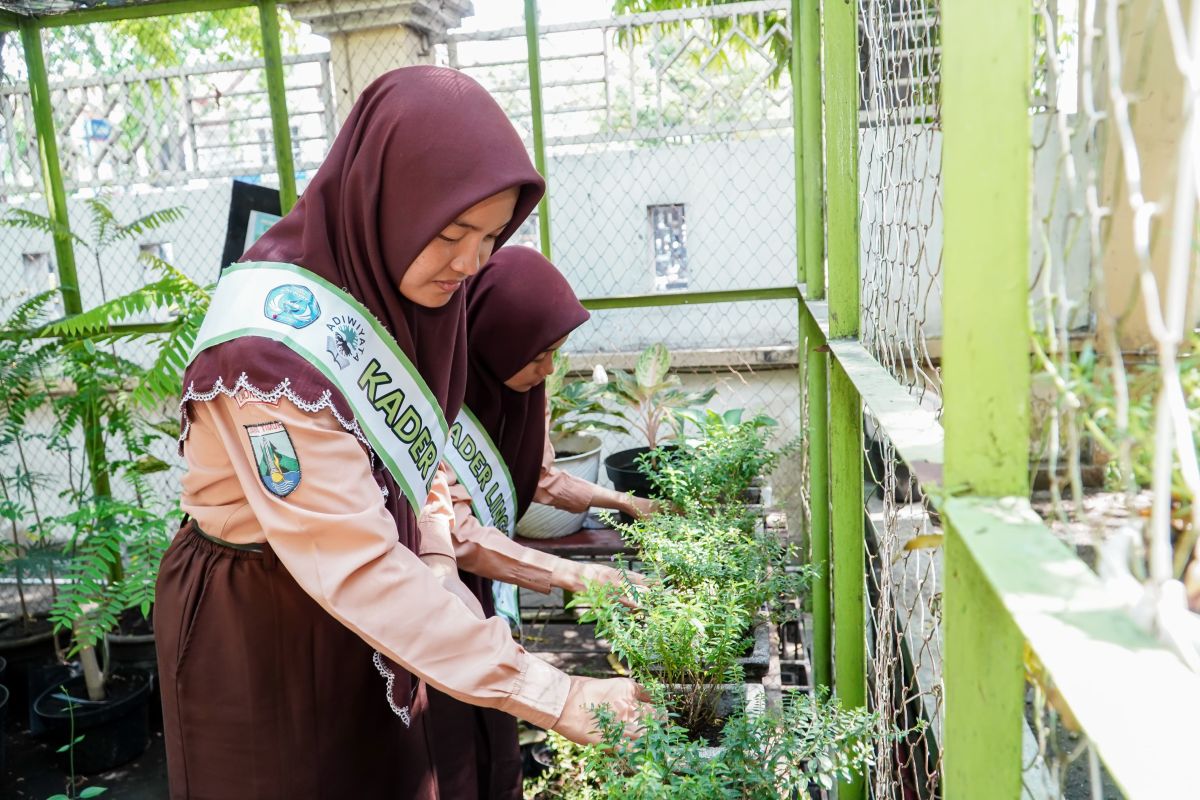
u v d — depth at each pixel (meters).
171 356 2.87
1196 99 0.33
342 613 1.20
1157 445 0.36
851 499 1.55
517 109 3.88
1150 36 0.39
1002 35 0.53
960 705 0.58
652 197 3.92
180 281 2.97
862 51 1.74
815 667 2.12
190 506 1.41
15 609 3.79
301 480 1.21
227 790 1.42
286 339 1.25
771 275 3.93
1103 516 0.52
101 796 2.83
